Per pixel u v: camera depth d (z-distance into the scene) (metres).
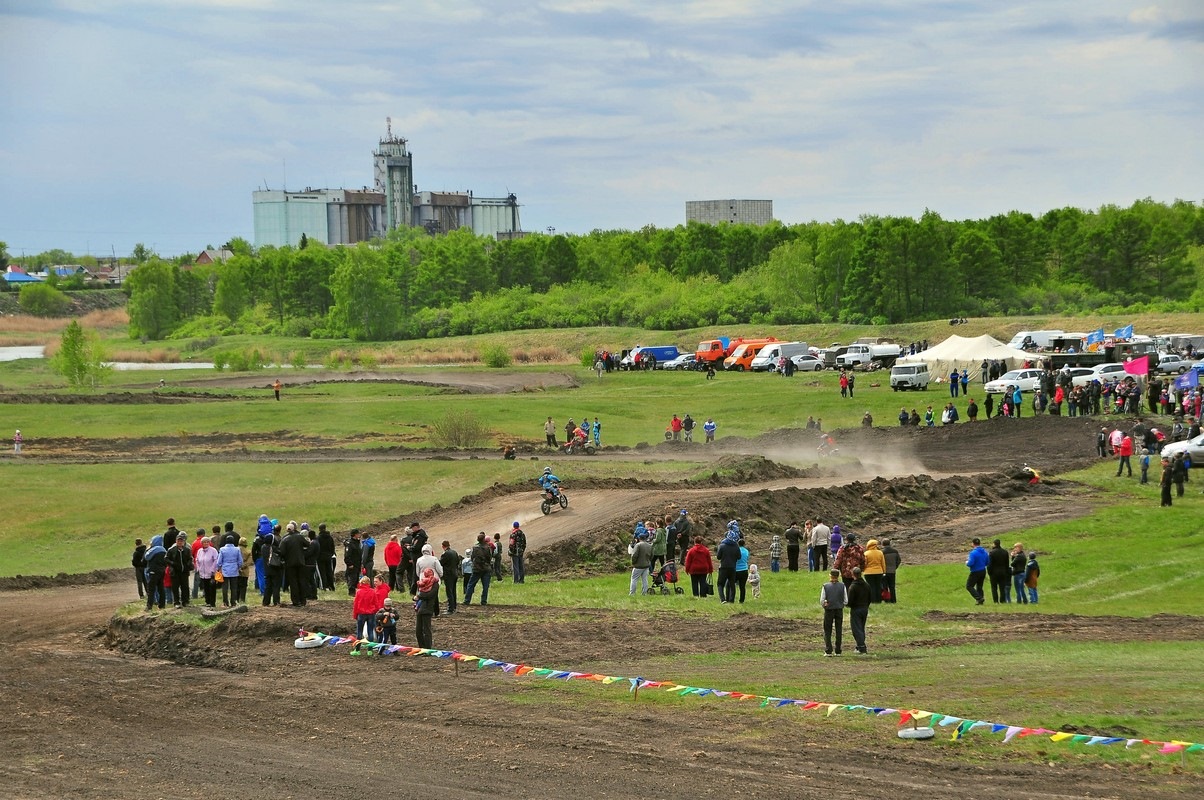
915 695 18.12
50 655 24.48
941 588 32.09
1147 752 14.87
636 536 32.22
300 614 25.69
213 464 56.53
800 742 15.77
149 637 25.20
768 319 163.75
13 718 18.31
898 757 14.97
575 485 49.09
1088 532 39.53
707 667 21.03
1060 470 53.62
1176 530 38.91
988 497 47.44
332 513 45.88
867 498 45.66
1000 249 178.00
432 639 23.97
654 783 14.14
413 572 30.62
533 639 24.02
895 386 87.19
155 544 28.08
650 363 118.88
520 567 34.81
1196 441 51.09
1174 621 26.27
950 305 158.75
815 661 21.52
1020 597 30.12
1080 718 16.42
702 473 52.72
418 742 16.34
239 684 20.61
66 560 40.06
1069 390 75.25
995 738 15.65
